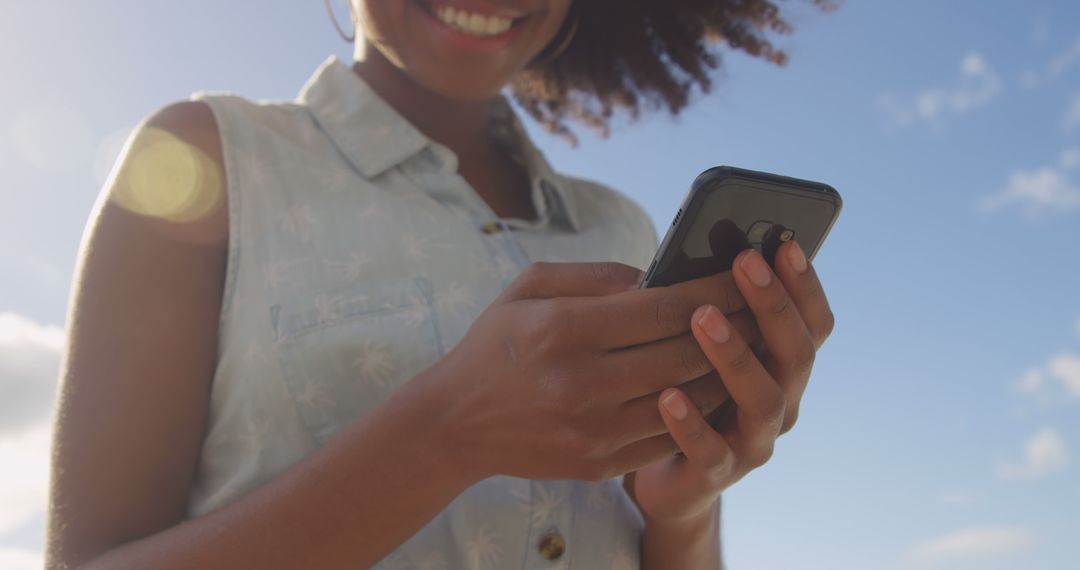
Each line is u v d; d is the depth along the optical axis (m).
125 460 1.16
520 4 1.58
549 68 2.49
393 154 1.53
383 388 1.33
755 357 1.03
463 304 1.42
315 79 1.65
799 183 1.09
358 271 1.39
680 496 1.25
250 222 1.37
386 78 1.74
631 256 1.87
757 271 1.03
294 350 1.30
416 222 1.46
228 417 1.29
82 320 1.21
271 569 1.04
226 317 1.31
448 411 1.05
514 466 1.04
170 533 1.09
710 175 1.07
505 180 1.86
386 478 1.05
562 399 1.00
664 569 1.47
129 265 1.24
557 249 1.69
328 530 1.05
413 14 1.58
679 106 2.56
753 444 1.11
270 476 1.26
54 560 1.11
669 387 1.03
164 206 1.30
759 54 2.52
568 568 1.35
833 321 1.14
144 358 1.21
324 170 1.48
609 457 1.04
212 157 1.40
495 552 1.30
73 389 1.18
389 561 1.25
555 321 1.01
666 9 2.43
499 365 1.03
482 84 1.66
